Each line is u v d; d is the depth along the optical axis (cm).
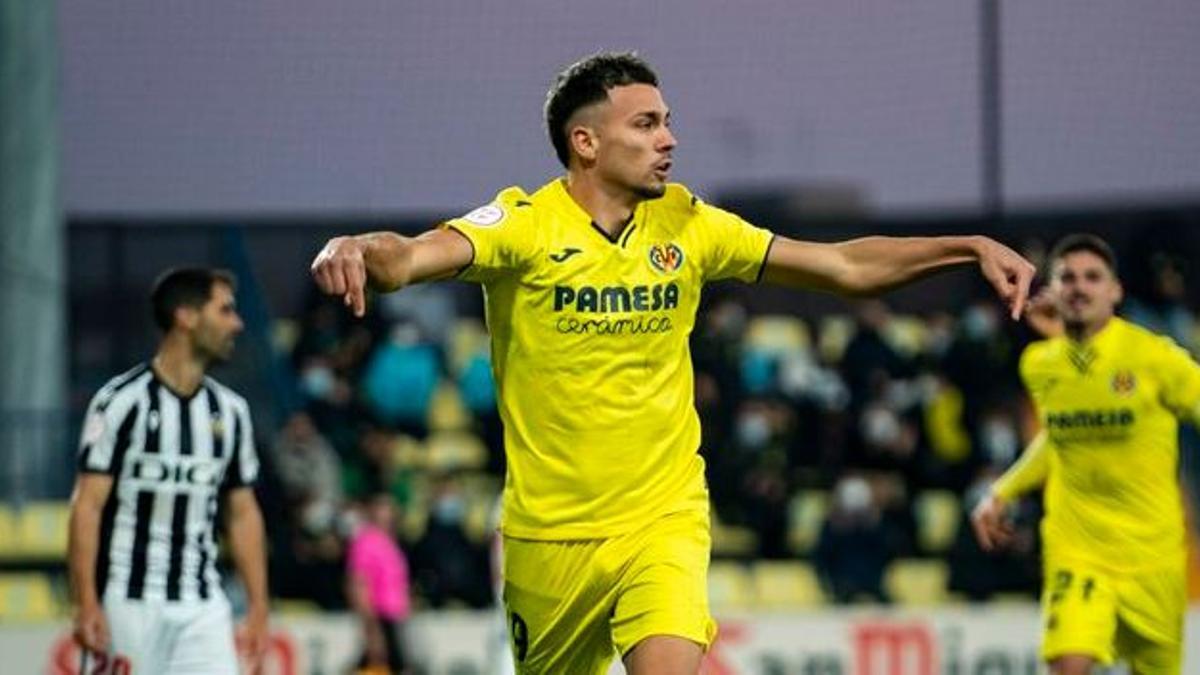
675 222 1644
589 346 1617
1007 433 4244
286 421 4244
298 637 3569
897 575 4244
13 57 4238
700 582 1619
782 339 5247
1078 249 2544
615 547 1633
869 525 4069
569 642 1688
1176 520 2558
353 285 1419
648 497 1639
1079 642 2523
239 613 3906
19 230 4219
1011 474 2652
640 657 1600
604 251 1614
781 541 4178
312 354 4312
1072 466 2567
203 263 4400
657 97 1623
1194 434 4050
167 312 2352
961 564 4066
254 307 4369
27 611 3938
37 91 4259
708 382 4253
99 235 4384
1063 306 2539
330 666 3575
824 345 4975
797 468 4334
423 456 4438
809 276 1670
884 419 4269
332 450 4178
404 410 4328
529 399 1638
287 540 3934
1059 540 2586
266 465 3978
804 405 4334
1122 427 2530
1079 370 2541
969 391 4316
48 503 3928
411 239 1538
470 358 4550
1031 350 2595
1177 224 4816
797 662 3575
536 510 1647
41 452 3928
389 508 3744
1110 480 2544
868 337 4391
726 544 4228
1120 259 4819
